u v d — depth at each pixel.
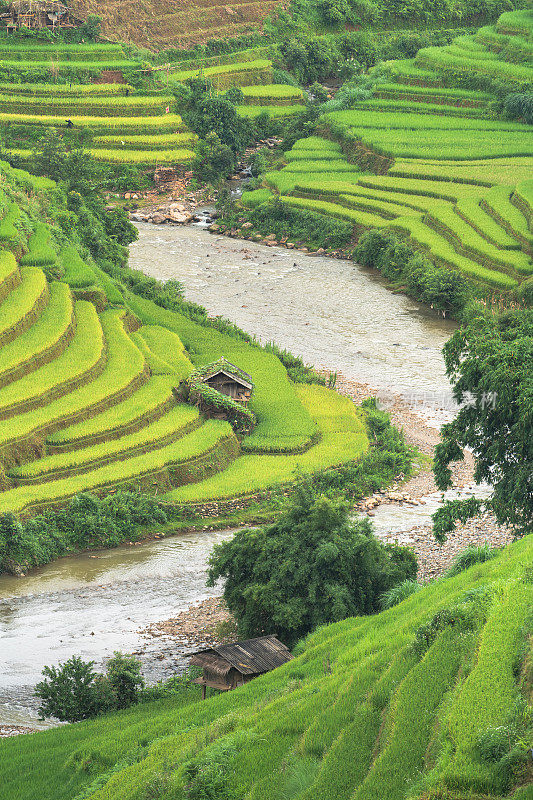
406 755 22.70
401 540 62.28
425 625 29.69
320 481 71.56
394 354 102.44
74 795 31.62
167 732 34.34
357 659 33.97
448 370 52.09
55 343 83.75
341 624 42.28
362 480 73.06
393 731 23.78
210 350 98.06
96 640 51.34
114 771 31.86
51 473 68.50
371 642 35.25
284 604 45.75
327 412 85.88
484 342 49.53
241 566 48.31
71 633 52.19
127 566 61.47
